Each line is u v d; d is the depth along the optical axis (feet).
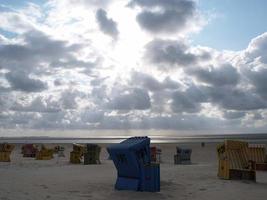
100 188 44.57
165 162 105.09
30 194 39.63
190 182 51.08
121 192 41.47
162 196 39.75
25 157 130.82
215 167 76.07
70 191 42.14
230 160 56.90
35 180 52.90
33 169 74.23
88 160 92.99
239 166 57.11
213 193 42.06
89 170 71.72
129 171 43.62
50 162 98.63
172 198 38.75
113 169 74.23
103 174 62.80
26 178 55.77
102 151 182.09
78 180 52.80
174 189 44.70
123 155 43.06
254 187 46.88
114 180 52.60
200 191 43.42
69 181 51.52
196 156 131.34
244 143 59.62
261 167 73.46
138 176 42.78
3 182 50.31
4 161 100.12
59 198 37.40
